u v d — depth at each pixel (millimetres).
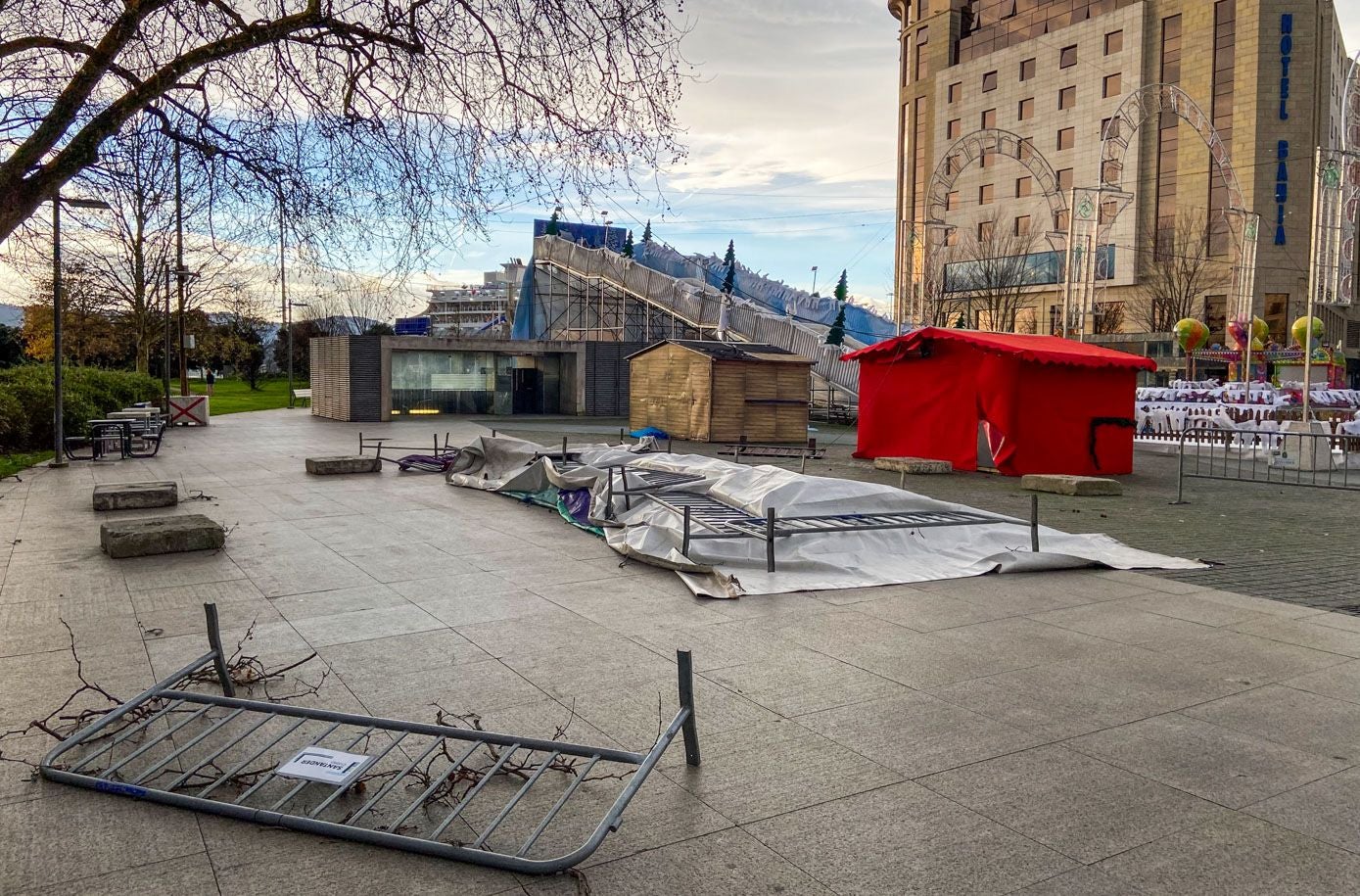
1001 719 5035
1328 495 15852
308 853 3564
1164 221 63625
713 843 3664
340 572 8656
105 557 9180
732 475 11328
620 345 39656
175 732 4746
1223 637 6707
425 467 17438
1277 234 59312
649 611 7336
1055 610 7473
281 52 5898
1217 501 14820
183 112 5805
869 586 8281
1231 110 60312
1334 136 64938
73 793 4059
